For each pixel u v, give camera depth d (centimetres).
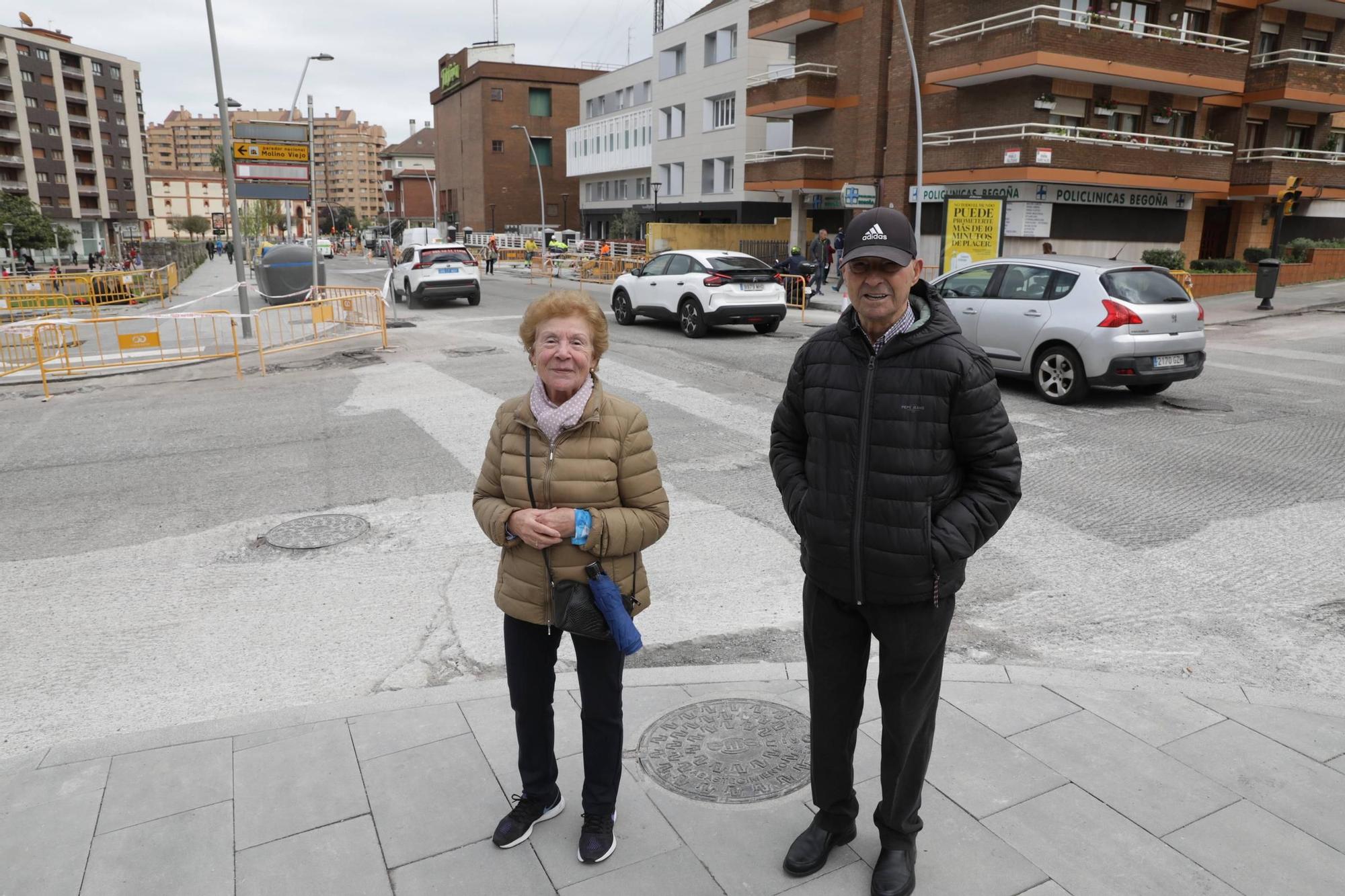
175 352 1525
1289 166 2784
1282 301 2102
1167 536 573
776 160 3350
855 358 237
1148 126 2719
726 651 428
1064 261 1012
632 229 5047
